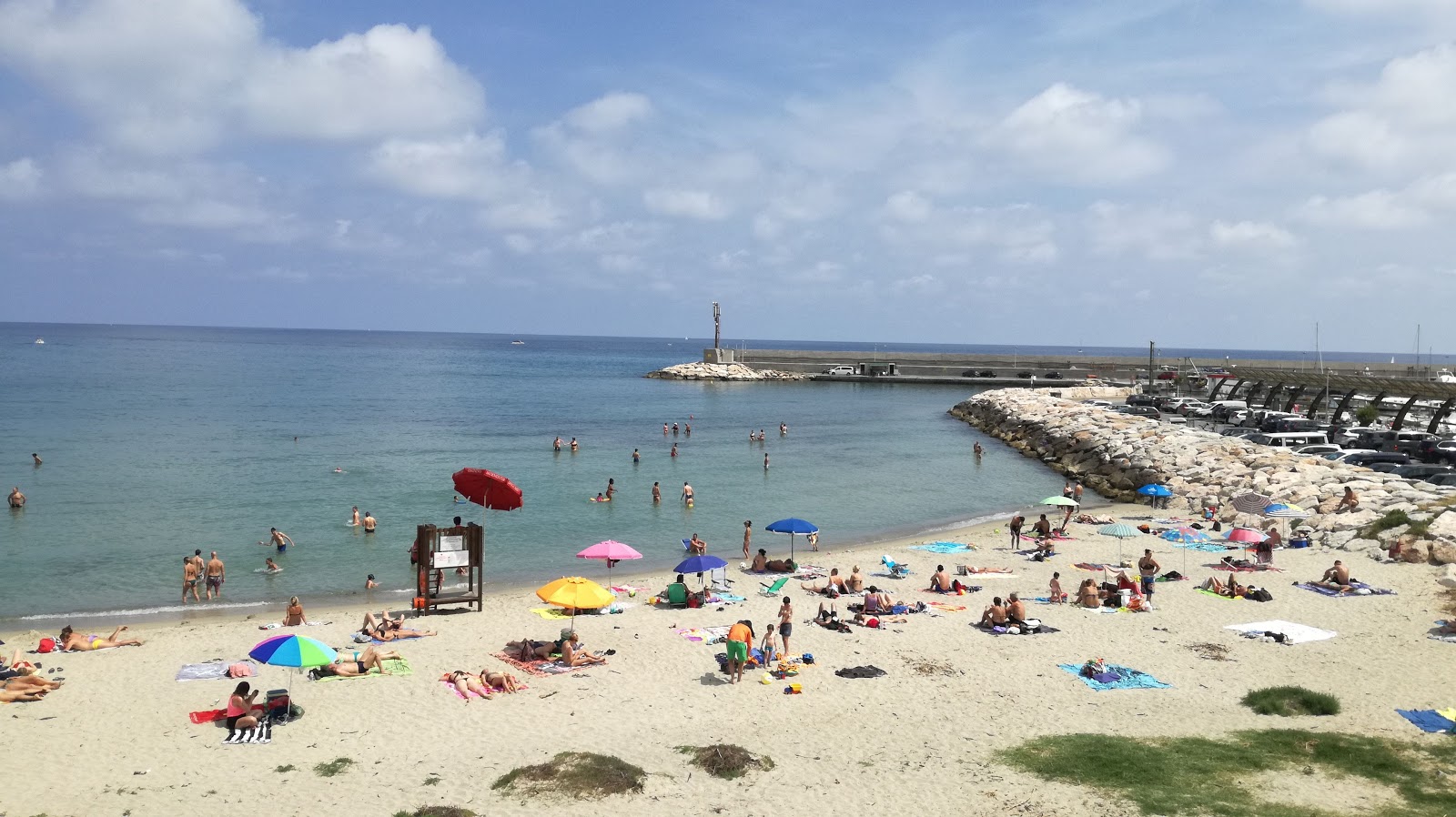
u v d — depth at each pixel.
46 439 67.12
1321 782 15.11
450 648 23.55
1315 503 39.56
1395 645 22.52
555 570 34.00
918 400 118.06
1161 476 51.09
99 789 15.62
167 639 24.52
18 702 19.75
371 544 36.97
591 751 17.17
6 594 29.56
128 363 171.50
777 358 162.38
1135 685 20.61
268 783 15.82
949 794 15.09
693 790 15.39
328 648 19.02
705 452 68.00
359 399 108.00
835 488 53.88
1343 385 66.38
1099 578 31.19
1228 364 121.19
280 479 51.84
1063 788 15.12
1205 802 14.34
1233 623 25.05
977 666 22.17
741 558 36.09
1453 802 14.21
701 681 21.33
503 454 64.38
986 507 48.72
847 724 18.62
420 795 15.23
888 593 29.25
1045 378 136.25
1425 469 45.38
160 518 41.22
